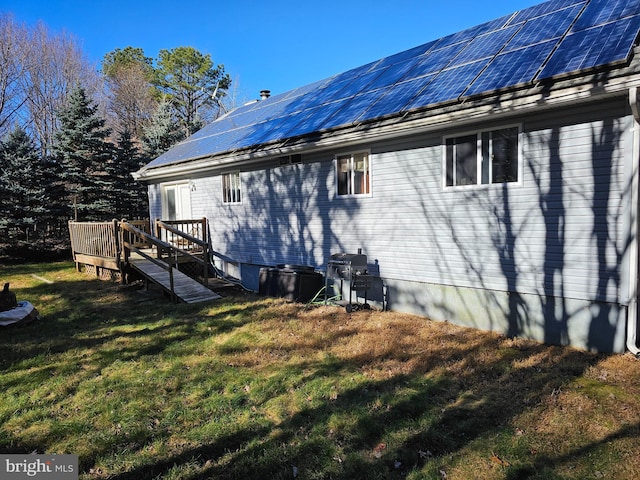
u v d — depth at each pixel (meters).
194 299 7.80
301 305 7.39
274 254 9.04
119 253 9.58
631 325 4.49
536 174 5.08
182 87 31.72
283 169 8.59
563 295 4.98
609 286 4.62
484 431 3.13
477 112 5.14
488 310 5.67
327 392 3.82
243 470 2.72
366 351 4.93
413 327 5.89
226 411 3.51
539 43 5.67
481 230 5.65
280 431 3.18
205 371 4.39
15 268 12.66
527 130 5.11
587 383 3.89
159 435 3.15
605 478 2.57
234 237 10.04
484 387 3.90
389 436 3.08
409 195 6.46
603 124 4.55
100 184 16.38
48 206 15.26
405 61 8.45
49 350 5.08
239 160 8.88
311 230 8.16
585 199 4.73
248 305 7.41
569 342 4.96
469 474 2.64
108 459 2.86
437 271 6.21
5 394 3.88
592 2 6.09
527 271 5.26
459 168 5.84
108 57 32.62
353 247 7.41
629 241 4.45
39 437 3.14
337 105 8.11
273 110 10.96
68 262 14.28
